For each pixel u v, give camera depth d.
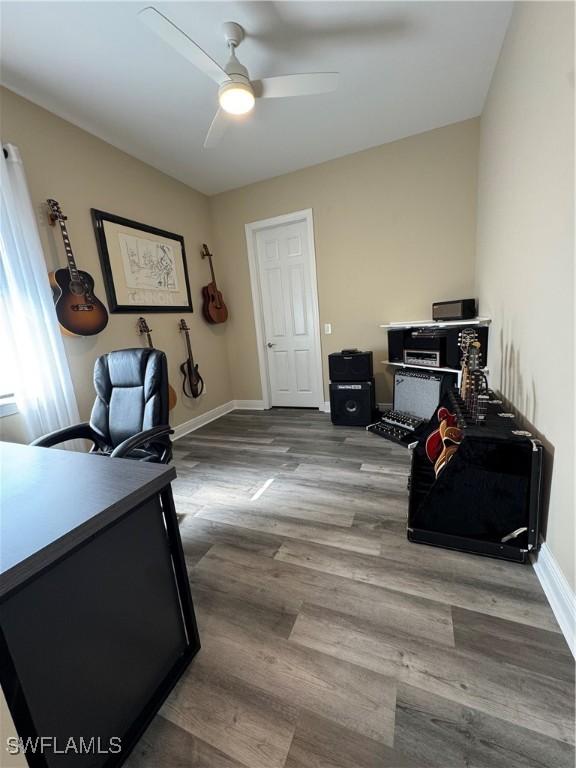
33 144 2.10
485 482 1.36
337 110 2.47
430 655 1.02
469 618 1.14
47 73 1.89
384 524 1.69
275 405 4.21
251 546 1.59
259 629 1.16
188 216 3.51
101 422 1.78
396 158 3.04
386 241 3.24
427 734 0.83
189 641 1.07
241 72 1.71
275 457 2.65
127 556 0.85
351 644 1.08
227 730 0.87
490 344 2.38
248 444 2.99
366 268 3.37
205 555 1.55
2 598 0.55
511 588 1.25
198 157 2.95
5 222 1.86
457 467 1.39
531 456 1.27
